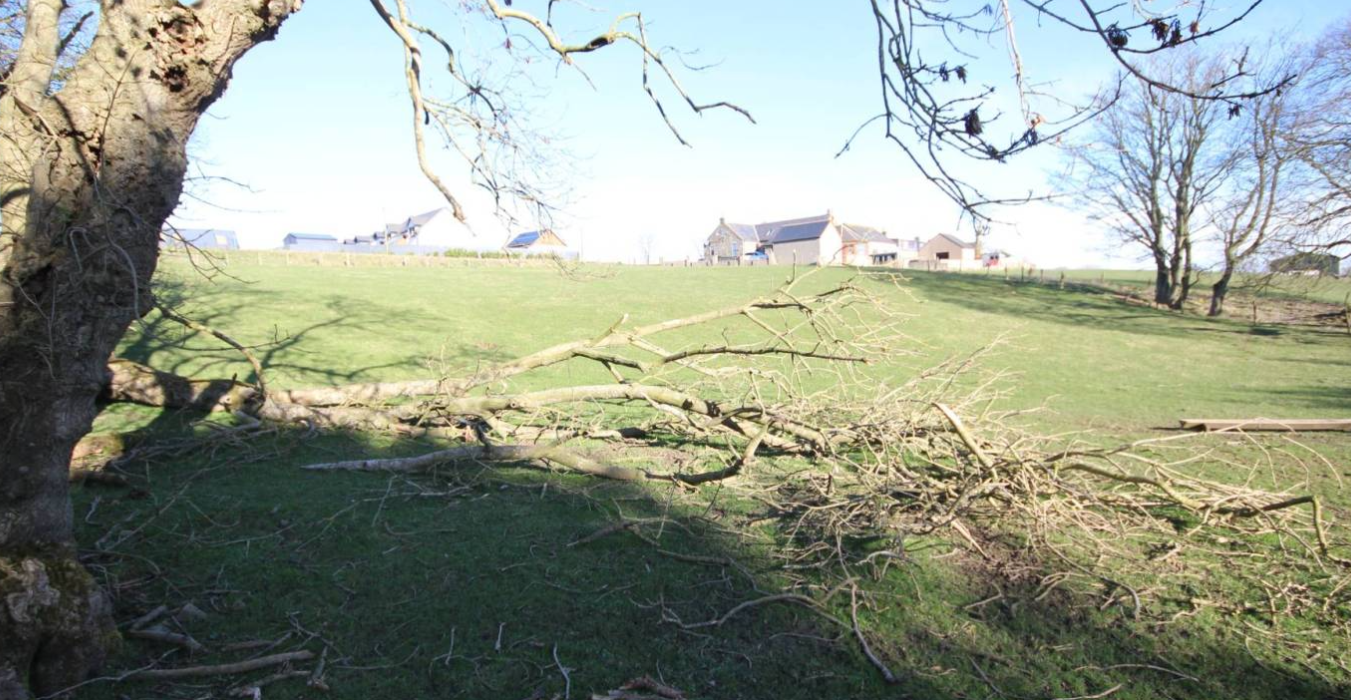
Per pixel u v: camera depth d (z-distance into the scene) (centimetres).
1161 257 3784
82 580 402
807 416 852
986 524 692
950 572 604
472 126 672
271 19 438
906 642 496
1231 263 3153
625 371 1511
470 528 646
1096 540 630
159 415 924
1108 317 3334
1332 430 1228
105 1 401
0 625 359
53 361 398
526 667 448
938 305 3341
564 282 3375
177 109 421
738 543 639
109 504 654
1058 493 711
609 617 510
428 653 460
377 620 495
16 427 392
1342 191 2303
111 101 392
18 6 721
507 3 649
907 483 690
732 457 904
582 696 423
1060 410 1485
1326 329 3134
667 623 506
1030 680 458
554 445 819
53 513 411
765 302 948
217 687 416
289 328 1705
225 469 768
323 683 419
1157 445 1127
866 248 7812
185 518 633
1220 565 629
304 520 641
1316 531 636
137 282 405
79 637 391
